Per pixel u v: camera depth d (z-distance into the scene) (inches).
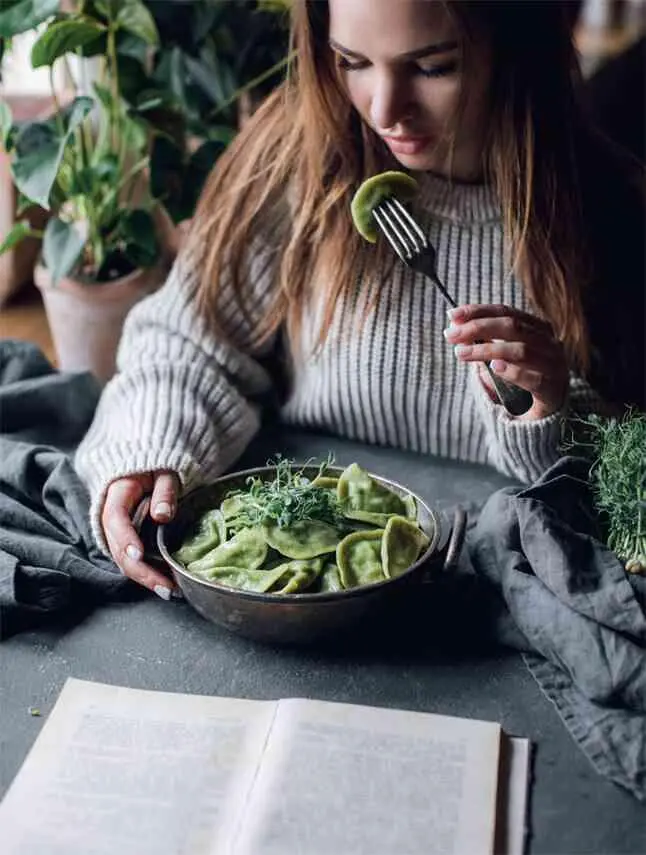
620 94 82.7
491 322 44.1
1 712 37.1
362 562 39.2
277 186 53.0
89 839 31.9
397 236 44.4
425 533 41.3
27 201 70.3
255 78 77.0
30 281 91.9
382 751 34.9
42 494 47.4
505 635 39.7
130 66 72.1
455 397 52.2
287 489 41.0
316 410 54.6
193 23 72.5
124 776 34.1
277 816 32.4
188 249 54.7
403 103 43.8
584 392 51.7
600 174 53.6
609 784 34.6
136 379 51.4
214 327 54.0
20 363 56.6
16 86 93.4
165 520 41.6
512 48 46.3
